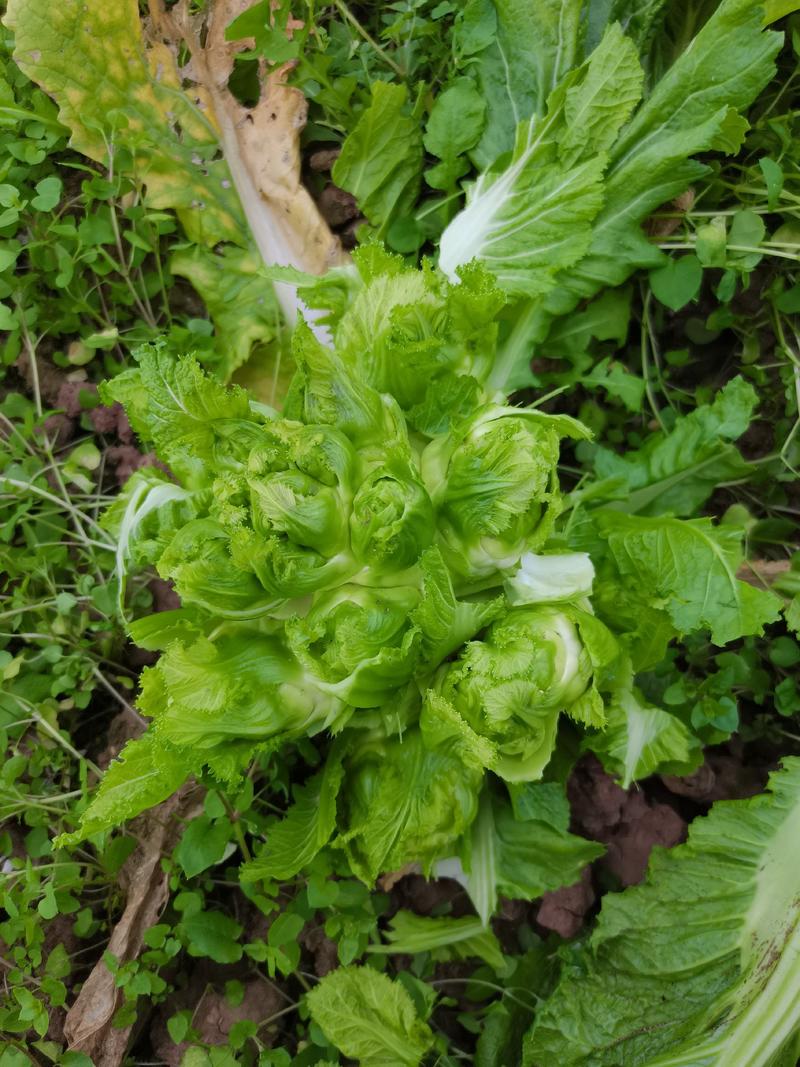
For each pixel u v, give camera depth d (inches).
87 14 19.4
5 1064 18.3
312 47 21.7
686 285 20.1
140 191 21.3
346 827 18.3
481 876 20.1
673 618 17.5
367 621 15.0
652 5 19.5
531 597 16.5
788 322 21.7
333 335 18.5
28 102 21.4
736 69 18.0
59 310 22.0
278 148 20.9
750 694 22.2
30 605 21.0
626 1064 18.3
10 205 20.2
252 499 14.8
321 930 21.0
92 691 21.8
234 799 19.7
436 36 21.6
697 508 21.2
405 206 21.9
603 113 18.3
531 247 19.1
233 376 21.9
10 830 20.9
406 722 17.1
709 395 22.1
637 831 21.1
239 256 21.4
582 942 19.9
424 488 15.4
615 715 19.0
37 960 18.7
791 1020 17.6
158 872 19.9
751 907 18.3
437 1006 21.4
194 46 20.6
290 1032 20.8
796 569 21.2
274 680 15.9
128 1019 18.9
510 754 16.6
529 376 19.8
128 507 18.2
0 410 21.6
